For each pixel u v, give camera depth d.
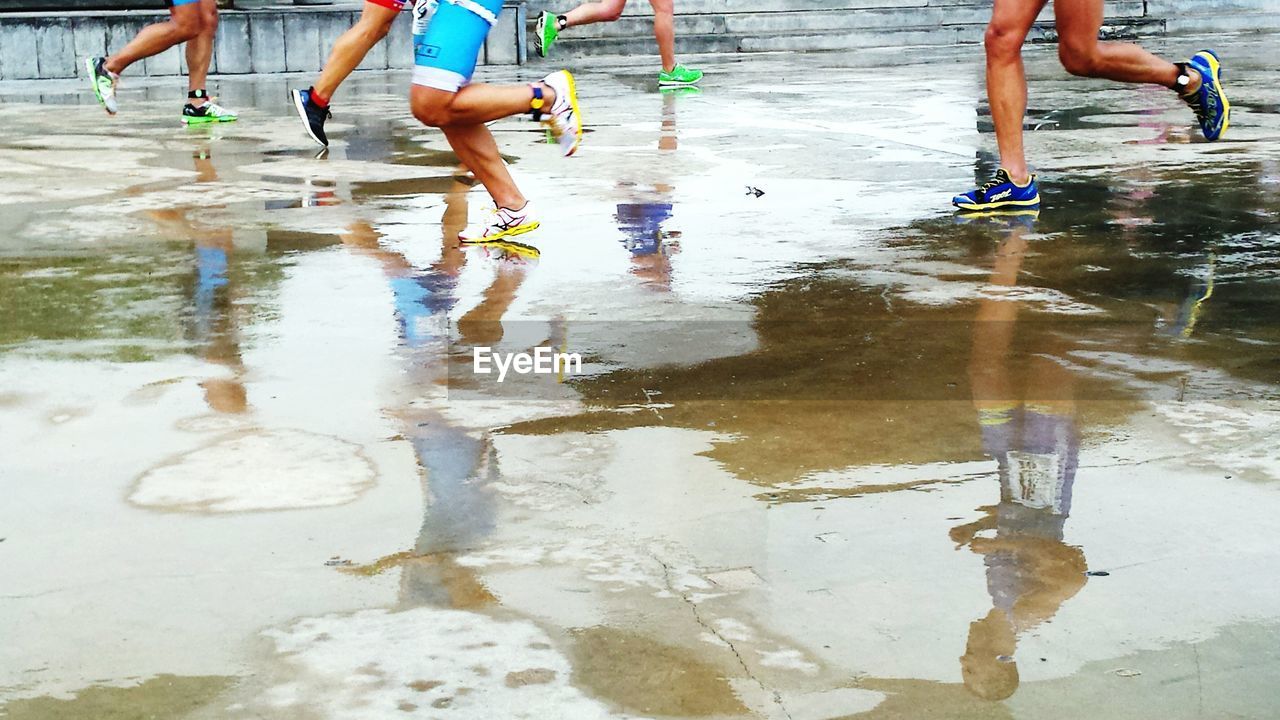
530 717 1.86
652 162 7.28
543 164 7.28
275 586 2.27
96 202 6.21
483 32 5.12
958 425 3.05
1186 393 3.27
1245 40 16.97
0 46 13.52
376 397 3.30
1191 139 7.90
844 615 2.14
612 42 16.38
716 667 1.98
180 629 2.13
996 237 5.24
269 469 2.82
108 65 9.68
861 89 11.47
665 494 2.67
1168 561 2.33
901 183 6.52
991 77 5.72
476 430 3.06
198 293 4.41
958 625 2.11
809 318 4.04
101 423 3.12
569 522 2.53
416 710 1.88
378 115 10.00
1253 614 2.13
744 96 11.02
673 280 4.56
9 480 2.77
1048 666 1.97
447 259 4.95
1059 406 3.18
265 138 8.72
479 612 2.17
